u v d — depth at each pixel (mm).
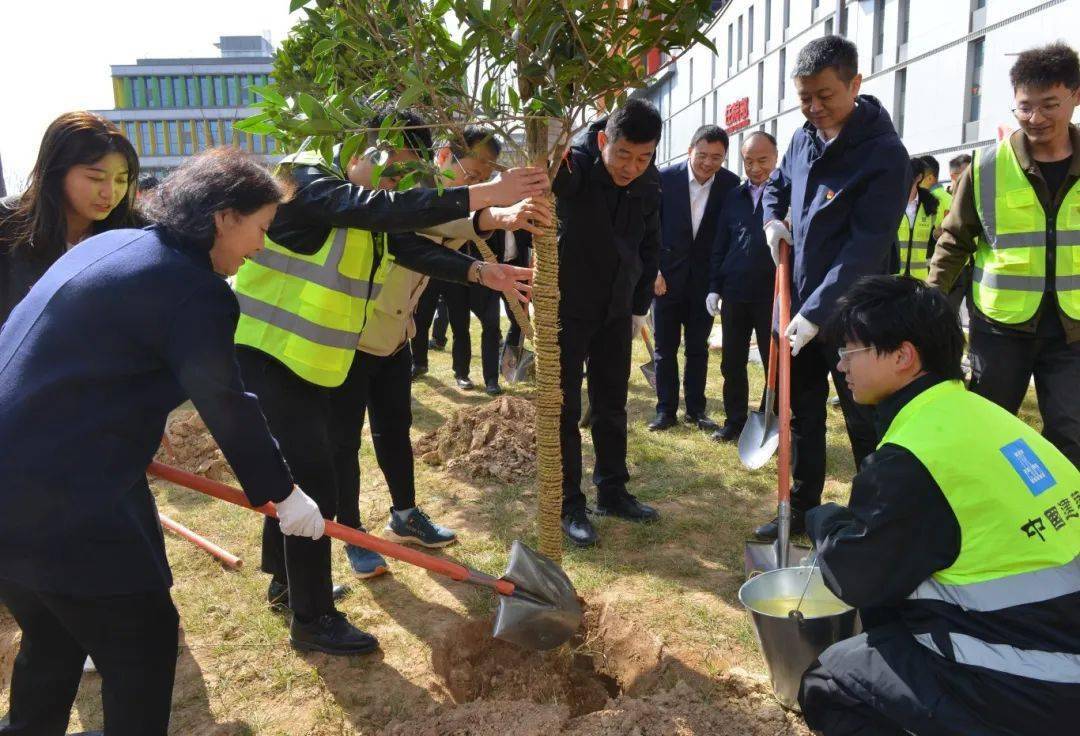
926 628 1764
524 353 6336
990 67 14312
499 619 2336
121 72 48125
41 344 1588
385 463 3525
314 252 2504
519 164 2508
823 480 3500
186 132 47281
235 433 1739
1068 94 2914
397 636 2836
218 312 1670
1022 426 1796
